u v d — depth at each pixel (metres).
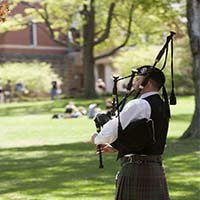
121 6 56.91
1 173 19.53
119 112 8.82
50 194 15.73
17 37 82.44
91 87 63.34
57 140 30.27
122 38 66.12
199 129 26.67
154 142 8.65
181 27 56.28
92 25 62.56
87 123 39.00
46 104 59.44
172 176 17.89
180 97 61.47
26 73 73.00
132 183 8.79
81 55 84.50
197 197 14.98
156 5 31.03
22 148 27.05
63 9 62.34
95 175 18.52
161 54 9.18
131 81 9.14
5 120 44.03
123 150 8.70
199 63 26.11
